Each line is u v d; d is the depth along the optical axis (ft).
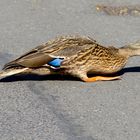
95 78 39.91
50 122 33.71
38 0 61.57
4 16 56.44
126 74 41.57
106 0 61.36
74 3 60.90
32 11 58.39
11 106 35.73
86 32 52.80
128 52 40.75
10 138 31.71
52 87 38.68
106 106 36.04
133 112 35.32
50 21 55.52
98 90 38.45
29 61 38.60
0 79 39.60
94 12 58.44
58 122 33.73
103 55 39.93
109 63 40.27
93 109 35.55
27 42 49.06
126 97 37.55
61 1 61.57
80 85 39.17
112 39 51.16
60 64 39.24
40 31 52.42
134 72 42.06
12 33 51.52
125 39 51.29
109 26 54.75
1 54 45.70
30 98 36.94
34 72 39.27
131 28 54.49
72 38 39.83
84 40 39.88
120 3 60.54
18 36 50.67
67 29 53.36
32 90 38.11
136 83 39.96
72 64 39.34
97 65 39.93
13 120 33.83
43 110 35.27
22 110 35.22
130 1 61.26
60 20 55.93
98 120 34.06
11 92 37.70
